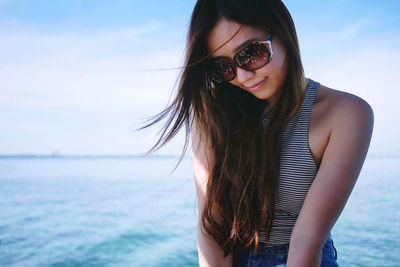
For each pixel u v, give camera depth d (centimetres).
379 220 1004
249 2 90
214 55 99
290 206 106
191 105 119
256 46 91
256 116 115
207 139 121
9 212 1389
